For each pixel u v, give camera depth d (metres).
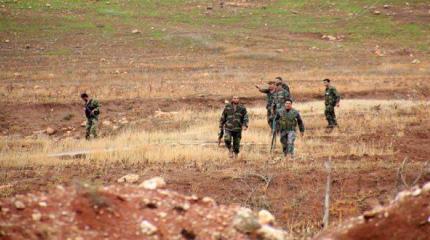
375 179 52.06
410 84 128.12
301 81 132.75
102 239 26.58
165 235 27.73
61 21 195.62
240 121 63.06
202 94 117.75
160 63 153.38
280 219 44.56
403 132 77.62
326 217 40.09
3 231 25.11
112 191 30.33
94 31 186.62
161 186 32.56
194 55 163.88
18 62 150.00
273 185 51.34
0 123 98.31
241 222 29.20
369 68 148.50
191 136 78.69
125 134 80.56
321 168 55.50
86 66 148.00
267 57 160.12
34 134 91.50
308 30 192.88
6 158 63.25
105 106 108.50
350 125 84.06
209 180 52.38
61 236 26.14
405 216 29.91
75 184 29.36
